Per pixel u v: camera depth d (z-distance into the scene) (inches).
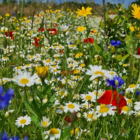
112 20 87.3
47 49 82.4
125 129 41.3
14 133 39.3
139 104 40.8
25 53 83.7
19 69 58.4
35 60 66.8
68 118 40.6
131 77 54.2
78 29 77.3
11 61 67.3
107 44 81.2
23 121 40.6
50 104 38.4
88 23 191.3
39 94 38.7
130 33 71.5
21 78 36.2
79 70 60.0
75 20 203.0
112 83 40.4
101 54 60.3
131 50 68.9
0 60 62.4
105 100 40.2
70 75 58.8
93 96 42.6
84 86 53.8
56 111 42.8
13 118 40.0
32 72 57.7
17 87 49.4
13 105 44.4
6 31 87.9
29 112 42.2
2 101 24.0
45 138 36.7
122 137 37.9
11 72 58.6
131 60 58.1
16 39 102.6
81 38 122.3
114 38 83.0
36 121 37.8
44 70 38.4
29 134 40.8
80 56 76.7
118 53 80.6
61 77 57.8
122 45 78.2
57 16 208.1
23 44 94.5
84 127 41.4
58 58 76.0
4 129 40.9
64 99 48.0
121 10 85.7
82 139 39.8
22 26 139.2
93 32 120.5
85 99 42.4
